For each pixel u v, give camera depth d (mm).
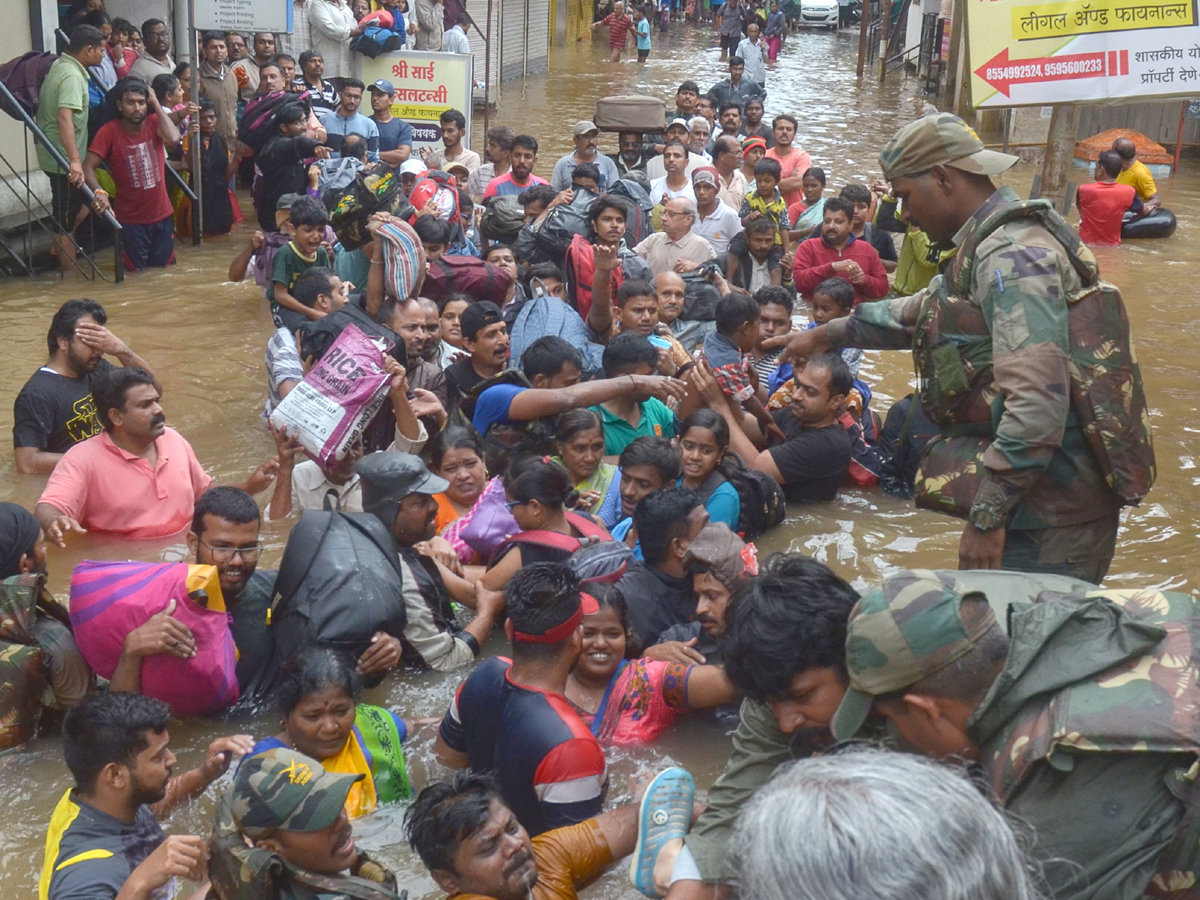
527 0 28266
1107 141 17984
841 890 1444
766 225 9688
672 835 2807
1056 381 3520
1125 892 2076
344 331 5887
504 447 5949
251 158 13617
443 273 7797
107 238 11594
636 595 4512
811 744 2660
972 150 3791
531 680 3545
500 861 2910
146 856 3307
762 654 2482
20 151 11172
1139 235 13438
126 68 12656
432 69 13516
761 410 6309
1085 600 2312
